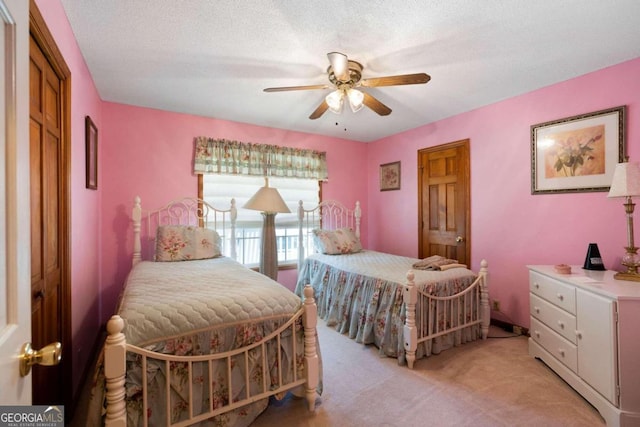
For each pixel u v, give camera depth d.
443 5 1.53
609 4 1.53
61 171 1.62
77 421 1.70
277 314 1.63
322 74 2.31
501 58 2.07
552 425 1.59
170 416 1.33
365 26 1.70
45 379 1.38
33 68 1.25
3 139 0.60
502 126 2.87
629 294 1.57
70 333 1.68
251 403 1.56
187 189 3.24
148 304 1.44
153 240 3.07
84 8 1.55
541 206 2.60
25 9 0.68
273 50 1.96
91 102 2.37
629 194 1.78
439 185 3.49
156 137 3.09
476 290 2.66
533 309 2.30
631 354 1.54
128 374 1.26
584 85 2.33
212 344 1.44
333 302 2.99
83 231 2.06
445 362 2.26
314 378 1.69
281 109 3.10
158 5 1.53
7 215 0.61
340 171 4.31
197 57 2.06
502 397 1.83
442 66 2.18
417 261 3.10
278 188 3.83
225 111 3.16
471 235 3.16
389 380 2.02
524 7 1.55
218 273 2.16
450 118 3.35
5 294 0.60
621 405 1.55
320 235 3.62
